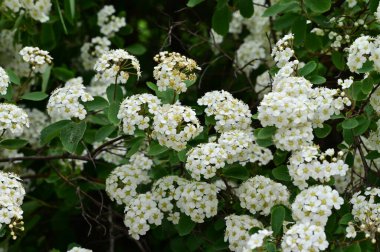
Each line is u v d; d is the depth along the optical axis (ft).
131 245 17.07
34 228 17.26
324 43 14.67
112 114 12.32
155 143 12.16
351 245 10.75
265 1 16.80
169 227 13.32
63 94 12.46
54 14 16.94
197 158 11.65
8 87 13.37
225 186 13.48
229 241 11.68
